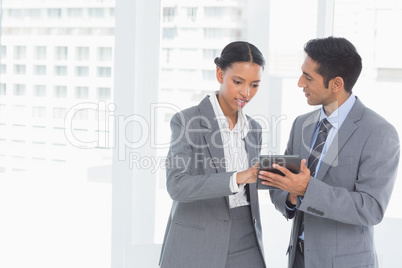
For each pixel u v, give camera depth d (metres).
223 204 1.51
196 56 3.39
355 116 1.49
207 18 3.42
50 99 2.70
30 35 2.71
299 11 2.93
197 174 1.51
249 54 1.43
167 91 3.31
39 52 2.71
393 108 2.39
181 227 1.51
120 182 2.47
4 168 2.74
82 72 2.67
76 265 2.72
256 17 2.83
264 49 2.83
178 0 3.28
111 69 2.63
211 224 1.50
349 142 1.47
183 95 3.35
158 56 2.48
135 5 2.39
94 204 2.69
